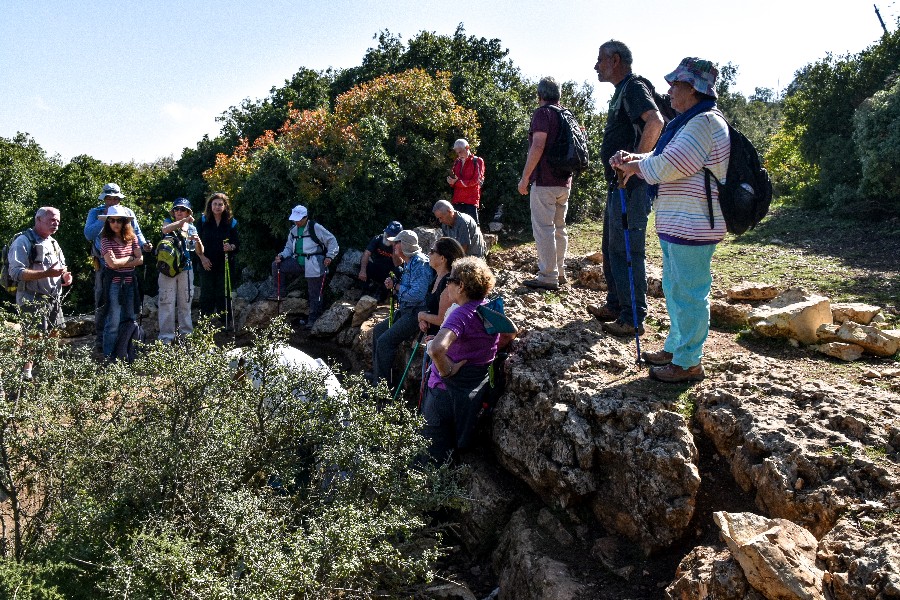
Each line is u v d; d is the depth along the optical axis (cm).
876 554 294
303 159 1048
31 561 335
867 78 1436
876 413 393
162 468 371
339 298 971
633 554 404
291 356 476
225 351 420
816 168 1497
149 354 408
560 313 605
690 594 331
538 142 621
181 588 306
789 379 450
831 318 543
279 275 948
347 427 411
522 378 496
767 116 3372
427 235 877
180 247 828
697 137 398
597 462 433
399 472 421
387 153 1152
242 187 1065
